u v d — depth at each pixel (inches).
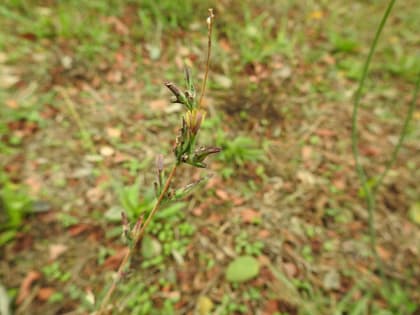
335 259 12.0
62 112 14.3
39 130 13.5
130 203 11.2
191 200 12.8
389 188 14.5
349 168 15.1
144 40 18.6
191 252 11.4
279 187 13.9
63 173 12.4
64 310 9.4
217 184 13.5
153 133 14.7
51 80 15.3
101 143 13.7
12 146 12.8
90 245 10.8
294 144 15.7
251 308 10.3
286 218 12.9
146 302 9.9
